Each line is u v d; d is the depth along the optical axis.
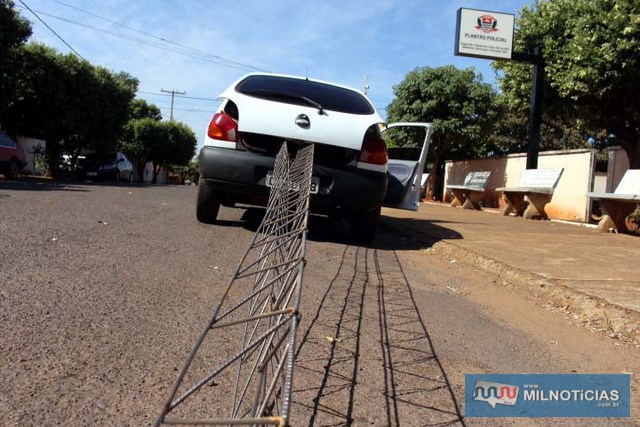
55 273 3.56
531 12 12.10
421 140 18.86
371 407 2.21
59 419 1.88
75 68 20.97
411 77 21.48
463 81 20.56
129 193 11.09
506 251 5.71
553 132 28.67
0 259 3.75
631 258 5.70
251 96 5.44
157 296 3.32
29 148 24.31
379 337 3.04
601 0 10.05
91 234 5.00
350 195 5.36
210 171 5.32
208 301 3.32
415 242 6.85
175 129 45.34
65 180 20.08
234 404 1.68
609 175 11.71
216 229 5.95
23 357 2.31
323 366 2.57
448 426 2.13
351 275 4.54
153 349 2.53
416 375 2.57
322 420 2.06
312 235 6.54
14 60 16.30
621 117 11.29
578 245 6.59
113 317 2.88
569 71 10.61
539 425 2.22
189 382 2.24
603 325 3.56
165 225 5.95
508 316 3.75
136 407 2.01
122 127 25.17
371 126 5.48
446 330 3.29
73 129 21.75
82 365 2.30
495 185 15.83
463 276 4.96
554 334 3.43
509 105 13.56
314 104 5.43
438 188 21.89
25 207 6.51
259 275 2.20
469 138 21.05
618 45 9.58
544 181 11.08
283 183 2.90
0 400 1.96
